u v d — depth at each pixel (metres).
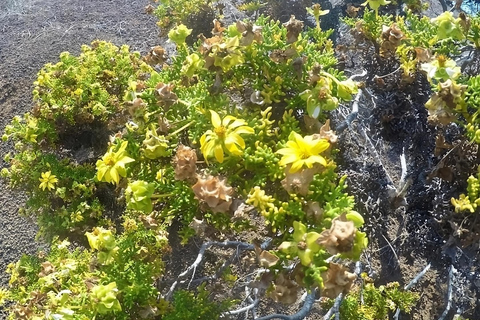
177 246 0.90
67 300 0.60
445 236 0.68
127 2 1.38
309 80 0.55
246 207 0.48
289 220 0.49
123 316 0.60
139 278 0.61
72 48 1.25
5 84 1.19
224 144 0.47
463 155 0.60
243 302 0.83
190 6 1.15
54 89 0.92
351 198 0.47
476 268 0.72
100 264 0.63
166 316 0.64
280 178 0.51
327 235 0.41
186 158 0.47
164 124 0.54
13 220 1.01
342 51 0.92
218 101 0.56
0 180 1.06
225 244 0.73
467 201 0.57
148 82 0.64
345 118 0.73
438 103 0.54
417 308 0.87
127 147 0.56
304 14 1.23
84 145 0.98
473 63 0.69
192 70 0.56
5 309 0.87
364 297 0.84
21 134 0.90
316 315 0.86
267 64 0.58
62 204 0.95
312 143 0.44
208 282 0.86
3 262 0.96
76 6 1.36
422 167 0.72
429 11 1.19
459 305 0.84
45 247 0.97
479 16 0.69
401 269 0.87
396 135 0.78
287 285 0.47
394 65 0.79
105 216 0.94
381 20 0.80
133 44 1.28
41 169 0.91
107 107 0.92
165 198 0.56
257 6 1.23
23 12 1.34
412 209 0.73
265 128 0.53
